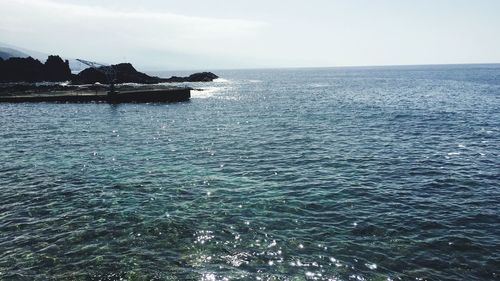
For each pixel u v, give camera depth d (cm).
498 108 5753
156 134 4119
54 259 1430
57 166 2733
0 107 6994
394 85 12456
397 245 1519
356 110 5938
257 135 3984
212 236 1602
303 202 1980
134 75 14875
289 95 9506
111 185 2286
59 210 1898
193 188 2220
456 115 5125
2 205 1969
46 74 15725
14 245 1541
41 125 4800
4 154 3127
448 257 1430
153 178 2427
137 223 1733
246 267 1370
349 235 1606
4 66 14775
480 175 2433
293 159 2905
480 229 1661
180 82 17375
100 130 4409
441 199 2022
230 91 11381
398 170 2566
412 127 4262
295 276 1311
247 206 1931
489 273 1328
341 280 1287
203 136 3966
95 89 10138
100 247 1520
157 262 1403
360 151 3136
